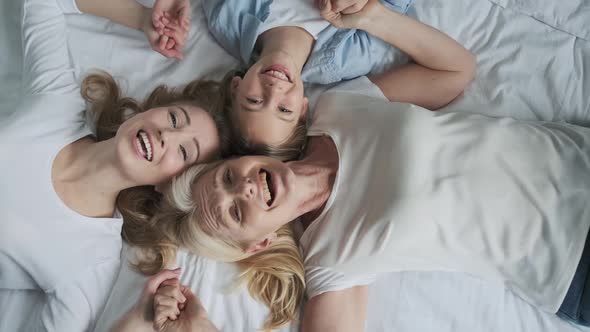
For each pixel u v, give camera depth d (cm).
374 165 128
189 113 129
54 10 139
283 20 136
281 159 137
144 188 138
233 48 146
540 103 146
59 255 126
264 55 132
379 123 131
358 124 134
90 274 129
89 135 136
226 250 128
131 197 137
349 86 144
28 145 124
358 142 132
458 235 125
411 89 145
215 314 129
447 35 142
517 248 125
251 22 137
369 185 128
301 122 140
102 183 127
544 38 148
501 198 124
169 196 128
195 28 149
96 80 139
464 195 124
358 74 147
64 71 136
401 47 141
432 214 123
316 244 132
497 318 135
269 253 132
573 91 146
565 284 125
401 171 124
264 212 120
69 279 127
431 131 129
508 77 147
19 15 147
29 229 122
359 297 131
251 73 126
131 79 144
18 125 125
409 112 130
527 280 128
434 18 150
